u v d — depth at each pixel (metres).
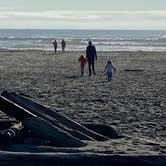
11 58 57.25
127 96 23.80
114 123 16.27
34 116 12.23
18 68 41.75
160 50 94.69
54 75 35.50
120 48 104.31
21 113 12.26
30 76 34.16
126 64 49.41
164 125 16.03
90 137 12.55
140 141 12.83
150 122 16.56
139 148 11.70
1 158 9.02
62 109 19.28
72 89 26.52
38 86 27.72
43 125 11.88
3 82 29.56
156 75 36.44
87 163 9.05
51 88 26.83
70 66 45.47
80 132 12.60
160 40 177.00
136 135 14.24
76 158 9.07
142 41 163.75
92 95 24.03
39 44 122.12
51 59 56.25
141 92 25.56
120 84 29.70
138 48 105.19
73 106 20.19
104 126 13.89
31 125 11.86
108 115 17.98
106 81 31.53
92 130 13.80
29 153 9.22
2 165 8.98
